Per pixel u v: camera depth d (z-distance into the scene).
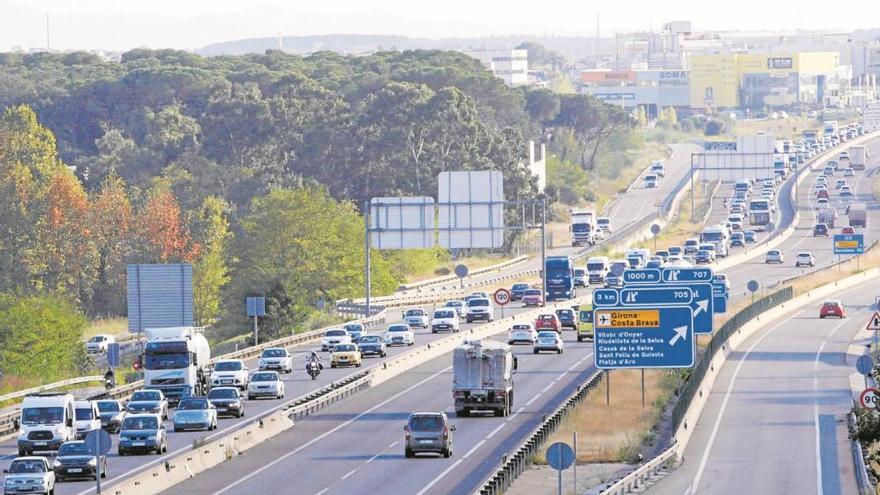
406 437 136.12
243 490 118.94
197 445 136.88
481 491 105.25
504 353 166.00
